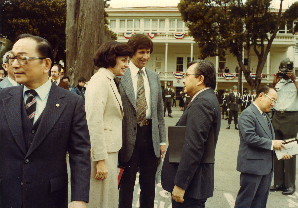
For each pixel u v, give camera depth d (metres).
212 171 1.93
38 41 1.42
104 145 1.90
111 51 2.06
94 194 1.96
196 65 1.99
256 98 2.77
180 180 1.80
